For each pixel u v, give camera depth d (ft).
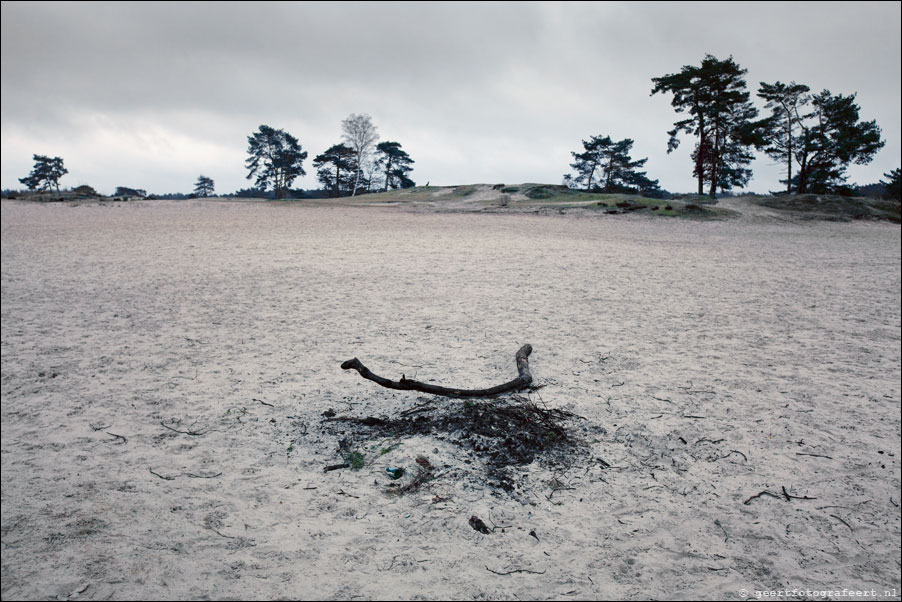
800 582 10.80
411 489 13.61
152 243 70.74
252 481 13.99
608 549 11.60
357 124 235.40
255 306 35.58
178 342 27.35
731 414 19.16
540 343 27.40
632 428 17.65
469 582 10.36
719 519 12.94
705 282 47.91
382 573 10.53
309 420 17.76
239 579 10.22
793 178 193.98
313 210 135.54
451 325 30.81
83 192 193.57
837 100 149.28
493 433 16.28
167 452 15.60
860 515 13.32
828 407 20.02
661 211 128.67
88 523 11.98
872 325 33.09
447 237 81.25
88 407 18.99
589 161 223.71
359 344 26.94
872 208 141.69
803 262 64.08
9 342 27.25
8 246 67.56
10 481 13.82
